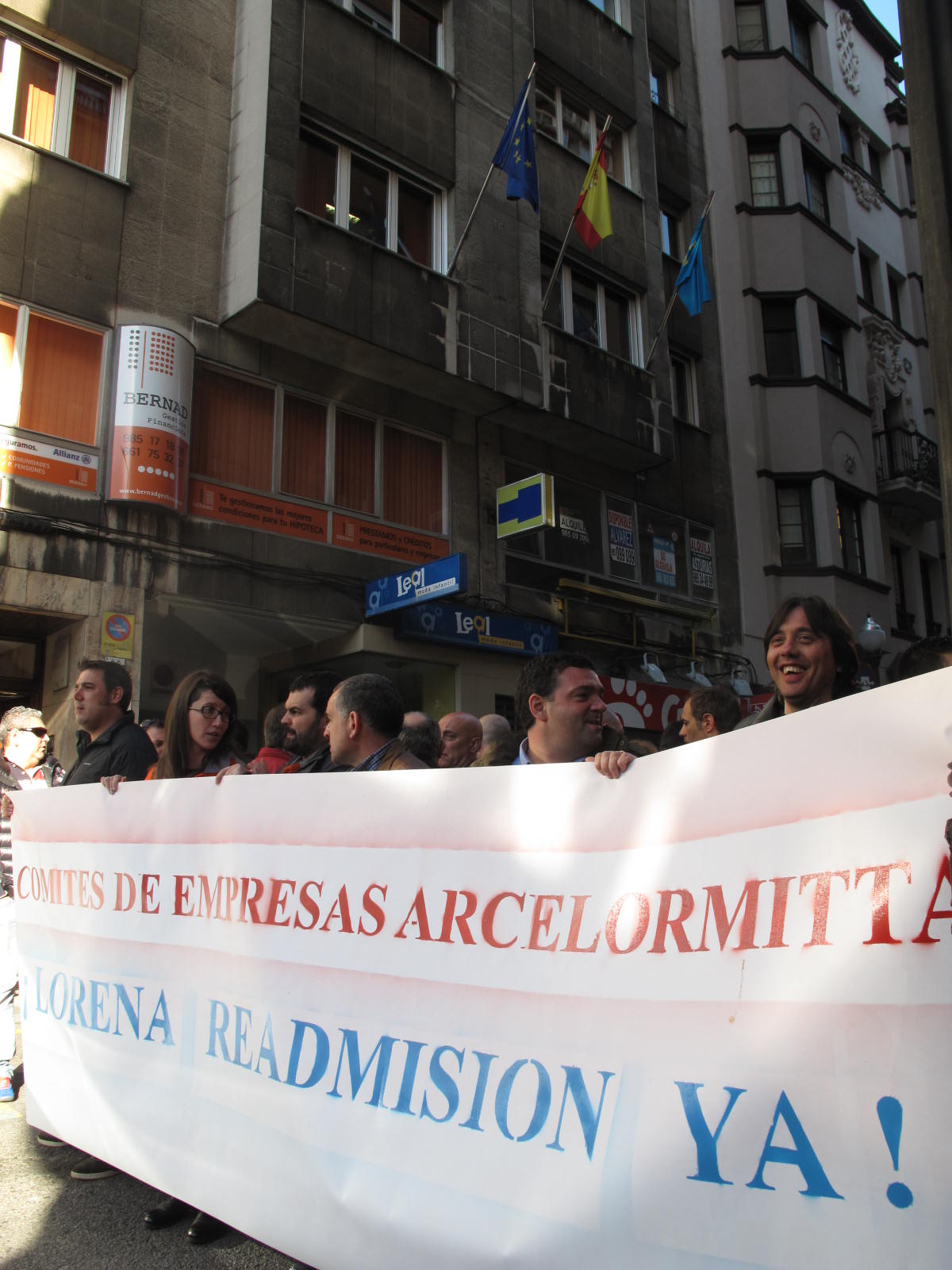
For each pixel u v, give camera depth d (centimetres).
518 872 229
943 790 170
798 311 1820
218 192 1072
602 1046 204
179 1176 284
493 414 1305
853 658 293
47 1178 345
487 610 1256
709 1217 179
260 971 278
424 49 1289
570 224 1327
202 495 1008
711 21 1911
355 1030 250
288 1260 283
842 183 2014
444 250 1238
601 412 1367
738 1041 185
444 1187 220
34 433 899
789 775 190
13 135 935
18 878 381
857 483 1831
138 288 990
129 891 328
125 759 405
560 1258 197
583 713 299
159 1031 305
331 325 1054
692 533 1605
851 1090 168
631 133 1579
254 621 1059
